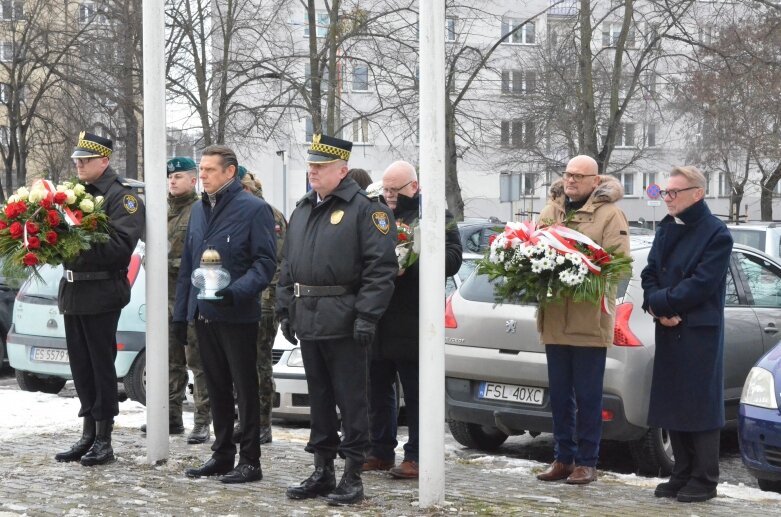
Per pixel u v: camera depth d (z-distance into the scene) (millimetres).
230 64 27969
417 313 6957
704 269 6359
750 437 7059
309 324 6176
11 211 6707
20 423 9352
